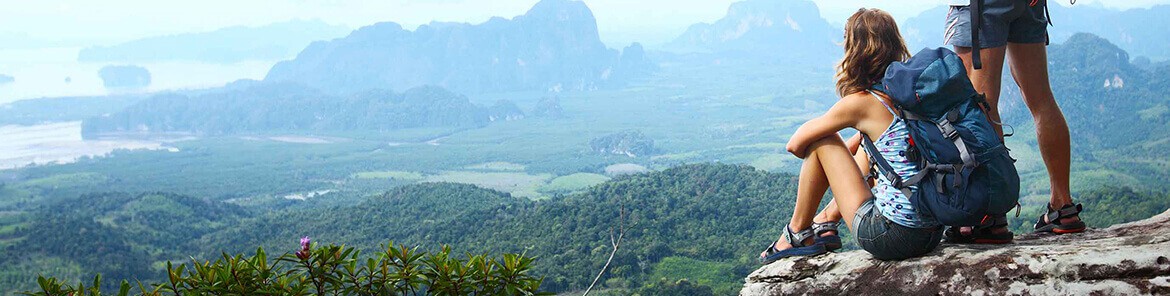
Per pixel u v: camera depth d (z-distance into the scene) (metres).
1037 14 2.87
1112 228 2.81
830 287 2.63
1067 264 2.24
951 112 2.36
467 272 2.87
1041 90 2.95
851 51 2.57
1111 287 2.15
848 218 2.61
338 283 2.77
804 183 2.74
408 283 2.86
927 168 2.38
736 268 61.62
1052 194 2.96
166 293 2.79
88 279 92.06
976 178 2.32
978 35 2.80
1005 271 2.33
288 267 2.80
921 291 2.42
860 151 2.84
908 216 2.45
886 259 2.57
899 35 2.58
